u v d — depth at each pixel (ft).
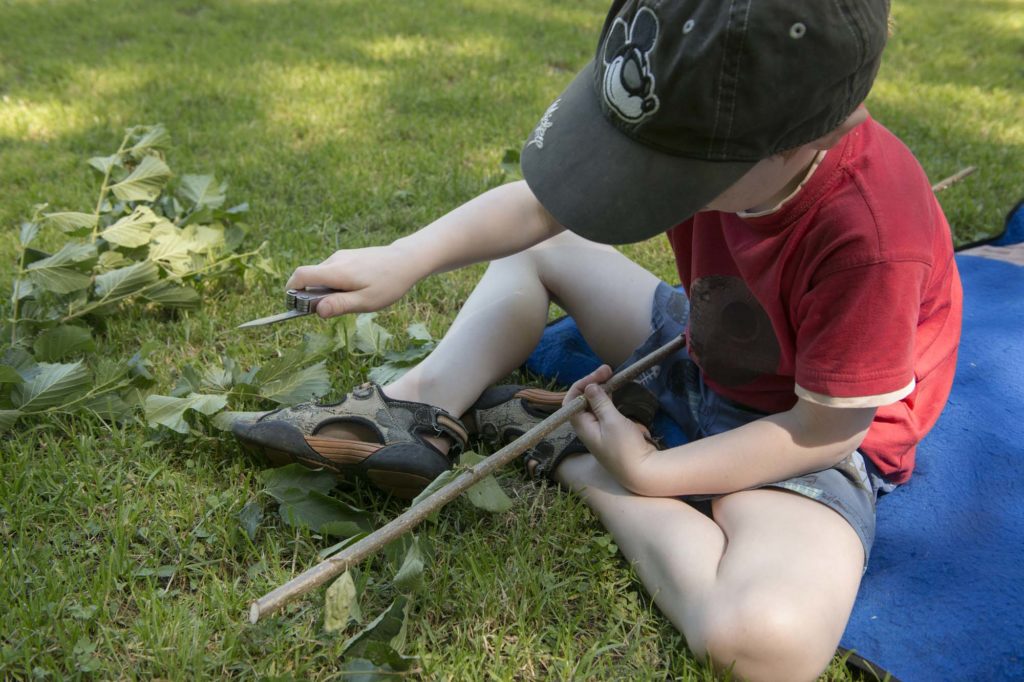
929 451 6.05
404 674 4.44
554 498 5.80
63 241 8.93
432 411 5.66
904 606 5.08
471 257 5.68
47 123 12.09
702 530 4.96
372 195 10.10
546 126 4.54
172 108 12.57
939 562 5.30
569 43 16.78
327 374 6.47
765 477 4.97
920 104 14.08
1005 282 7.87
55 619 4.58
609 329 6.47
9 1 18.45
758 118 3.84
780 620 4.34
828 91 3.86
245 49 15.48
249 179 10.33
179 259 7.63
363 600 4.95
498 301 6.20
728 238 4.98
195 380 6.40
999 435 6.10
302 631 4.72
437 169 10.80
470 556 5.12
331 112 12.60
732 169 3.97
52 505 5.42
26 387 6.12
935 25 19.79
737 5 3.71
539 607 4.89
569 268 6.49
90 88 13.43
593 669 4.65
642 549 5.08
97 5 18.26
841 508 4.91
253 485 5.75
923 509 5.65
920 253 4.39
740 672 4.46
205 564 5.14
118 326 7.34
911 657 4.81
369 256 5.34
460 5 19.20
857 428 4.80
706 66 3.76
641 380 6.10
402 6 18.90
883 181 4.46
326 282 5.19
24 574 4.89
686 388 5.98
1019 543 5.34
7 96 13.05
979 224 9.92
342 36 16.49
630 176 4.09
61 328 6.60
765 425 4.95
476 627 4.82
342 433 5.62
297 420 5.62
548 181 4.32
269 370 6.40
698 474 5.03
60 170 10.63
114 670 4.50
